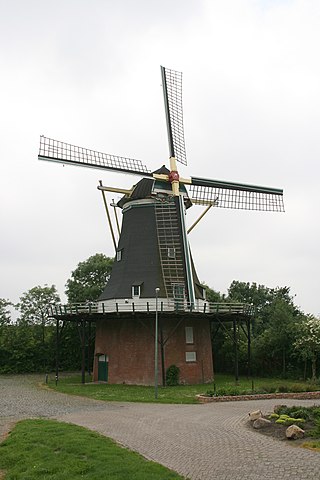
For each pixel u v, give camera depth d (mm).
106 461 10172
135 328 31922
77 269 52000
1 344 45250
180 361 31391
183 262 32188
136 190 34750
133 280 32219
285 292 60156
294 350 34406
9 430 14742
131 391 27078
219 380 34250
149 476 9016
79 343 47469
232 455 10836
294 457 10359
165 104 35906
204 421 16000
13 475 9531
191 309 30438
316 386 24719
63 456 10719
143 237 33562
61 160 31125
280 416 15148
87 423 15875
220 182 35531
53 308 32312
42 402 22562
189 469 9805
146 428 14703
